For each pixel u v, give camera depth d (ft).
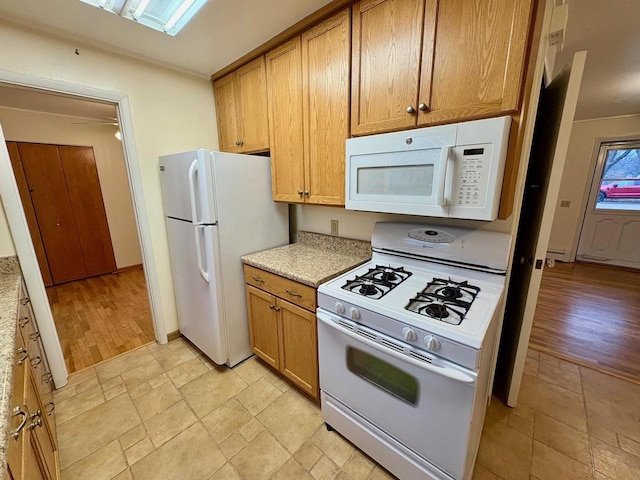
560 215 15.35
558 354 7.23
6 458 1.93
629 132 13.11
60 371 6.24
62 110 11.12
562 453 4.66
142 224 7.13
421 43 3.87
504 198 3.62
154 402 5.86
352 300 4.12
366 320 3.99
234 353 6.88
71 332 8.64
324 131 5.32
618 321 8.90
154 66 6.84
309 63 5.30
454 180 3.67
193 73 7.42
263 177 6.72
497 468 4.43
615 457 4.58
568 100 4.23
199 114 7.75
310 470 4.48
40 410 3.83
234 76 7.05
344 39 4.69
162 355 7.47
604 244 14.64
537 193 5.16
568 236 15.29
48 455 3.76
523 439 4.91
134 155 6.77
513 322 5.70
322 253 6.70
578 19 5.82
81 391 6.17
